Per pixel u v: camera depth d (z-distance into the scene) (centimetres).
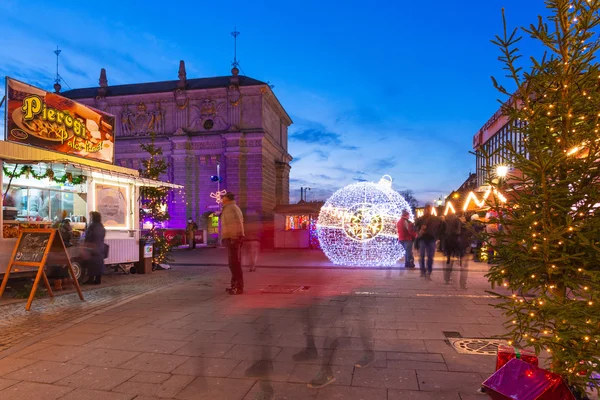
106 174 1045
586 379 283
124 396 365
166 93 3719
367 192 1522
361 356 459
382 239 1496
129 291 902
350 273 1220
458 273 1200
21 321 631
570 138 293
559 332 284
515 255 313
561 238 284
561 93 301
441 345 498
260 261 1625
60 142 1069
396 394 362
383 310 693
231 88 3619
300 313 673
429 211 1137
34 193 1111
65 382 396
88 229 991
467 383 383
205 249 2759
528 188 315
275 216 2411
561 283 305
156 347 499
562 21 296
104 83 3884
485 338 525
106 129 1241
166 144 3681
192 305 743
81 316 662
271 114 4003
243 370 421
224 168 3628
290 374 409
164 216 1385
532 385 281
